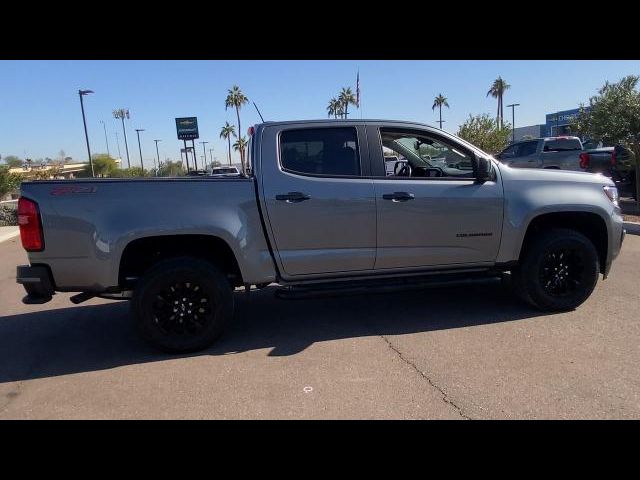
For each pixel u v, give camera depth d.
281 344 4.66
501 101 63.28
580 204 5.15
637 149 12.04
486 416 3.25
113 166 64.31
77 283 4.31
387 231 4.79
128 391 3.78
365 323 5.16
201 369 4.14
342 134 4.80
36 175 21.91
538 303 5.21
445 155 5.44
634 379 3.69
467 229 4.96
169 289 4.41
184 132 52.25
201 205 4.42
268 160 4.61
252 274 4.58
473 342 4.51
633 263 7.27
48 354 4.64
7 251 11.48
